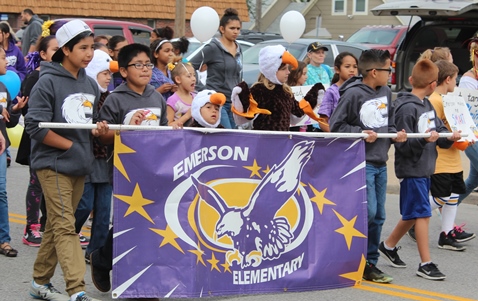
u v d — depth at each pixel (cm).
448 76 746
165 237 531
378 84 630
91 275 594
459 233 792
